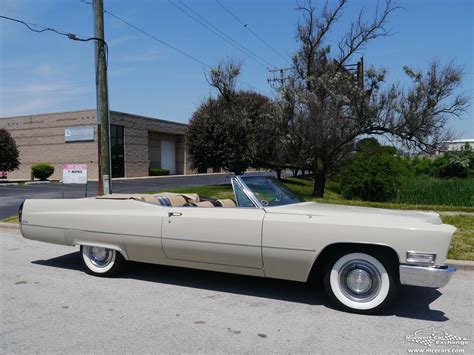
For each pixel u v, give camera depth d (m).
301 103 17.61
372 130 16.62
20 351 3.55
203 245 5.03
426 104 15.62
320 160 18.25
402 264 4.22
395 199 18.94
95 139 32.81
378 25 18.97
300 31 19.14
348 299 4.52
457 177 35.44
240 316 4.39
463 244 7.56
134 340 3.78
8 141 30.67
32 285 5.47
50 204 6.16
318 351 3.59
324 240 4.46
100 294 5.10
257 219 4.77
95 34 10.79
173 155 45.78
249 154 18.81
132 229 5.48
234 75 18.48
